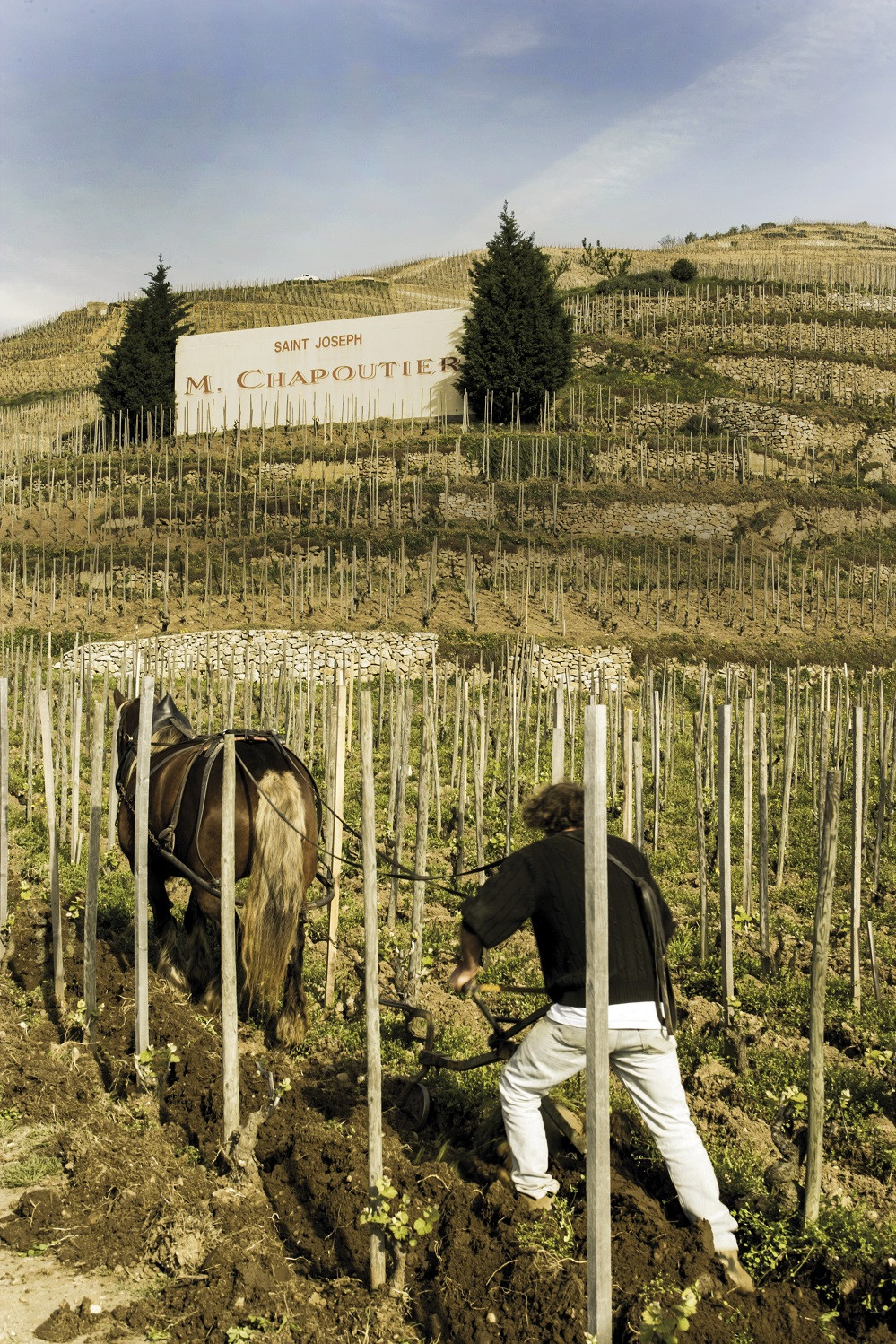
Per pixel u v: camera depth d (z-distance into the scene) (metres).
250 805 6.32
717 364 51.62
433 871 10.71
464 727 15.27
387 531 34.44
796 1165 5.06
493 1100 5.91
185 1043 6.52
